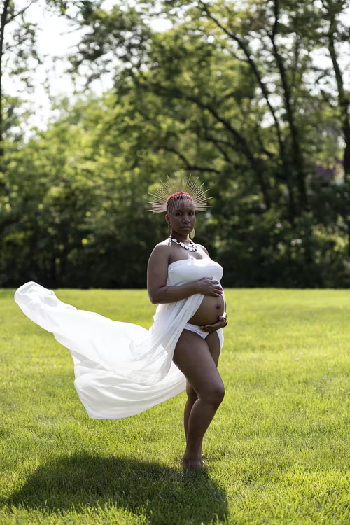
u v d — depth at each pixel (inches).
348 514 143.3
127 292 795.4
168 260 177.0
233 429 210.2
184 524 139.2
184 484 161.9
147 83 1275.8
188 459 173.5
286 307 585.9
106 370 185.2
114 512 145.0
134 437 205.8
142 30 1203.2
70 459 184.9
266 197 1336.1
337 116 1258.6
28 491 161.0
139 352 176.4
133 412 187.9
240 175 1343.5
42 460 184.7
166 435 206.5
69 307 193.0
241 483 162.1
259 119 1354.6
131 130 1338.6
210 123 1353.3
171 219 179.6
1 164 1387.8
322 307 579.5
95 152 1534.2
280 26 1175.0
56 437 207.0
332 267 1253.7
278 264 1269.7
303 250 1253.1
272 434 203.3
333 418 219.1
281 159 1294.3
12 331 458.6
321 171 1459.2
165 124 1349.7
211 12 1203.9
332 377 287.6
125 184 1375.5
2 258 1512.1
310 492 153.9
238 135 1316.4
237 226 1332.4
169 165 1366.9
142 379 180.2
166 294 171.3
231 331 439.8
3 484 165.5
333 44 1175.6
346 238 1296.8
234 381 281.6
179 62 1258.0
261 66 1269.7
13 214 1416.1
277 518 141.4
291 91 1251.8
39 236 1478.8
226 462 178.2
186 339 172.4
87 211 1478.8
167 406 243.0
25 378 296.5
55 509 149.6
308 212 1294.3
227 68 1331.2
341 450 186.5
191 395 184.9
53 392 269.7
